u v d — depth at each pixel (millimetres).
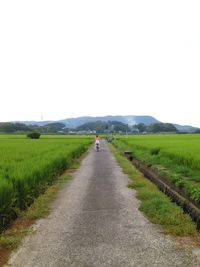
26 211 12727
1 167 15891
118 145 61031
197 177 16766
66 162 27156
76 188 18156
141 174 24016
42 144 50250
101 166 29594
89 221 11523
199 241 9398
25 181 13289
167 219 11148
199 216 10461
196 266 7766
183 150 28625
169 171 19594
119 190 17500
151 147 36250
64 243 9375
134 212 12680
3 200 10664
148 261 8070
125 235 9984
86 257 8367
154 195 15586
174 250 8750
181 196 13516
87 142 67812
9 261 8180
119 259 8211
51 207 13672
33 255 8539
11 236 9984
